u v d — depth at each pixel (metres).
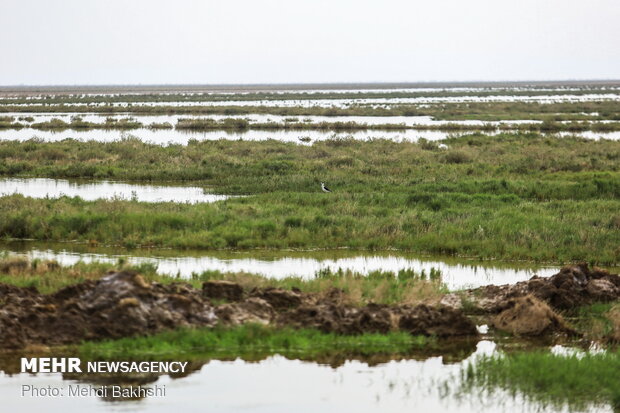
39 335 47.47
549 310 54.62
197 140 185.00
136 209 91.75
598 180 117.06
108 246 80.25
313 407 39.94
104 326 48.19
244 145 168.25
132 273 51.16
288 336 49.19
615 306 57.59
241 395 41.50
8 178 133.25
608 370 44.28
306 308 52.22
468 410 40.12
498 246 79.38
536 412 40.00
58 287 55.91
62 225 85.00
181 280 60.62
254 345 48.59
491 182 117.62
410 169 136.12
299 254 78.38
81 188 121.00
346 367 46.69
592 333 54.06
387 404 40.59
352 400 41.19
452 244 79.62
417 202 101.94
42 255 74.75
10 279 58.50
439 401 41.22
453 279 68.38
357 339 50.03
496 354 49.47
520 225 86.69
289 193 107.31
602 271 64.06
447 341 51.91
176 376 44.12
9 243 81.12
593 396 42.06
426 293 58.97
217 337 49.03
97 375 43.81
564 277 61.66
